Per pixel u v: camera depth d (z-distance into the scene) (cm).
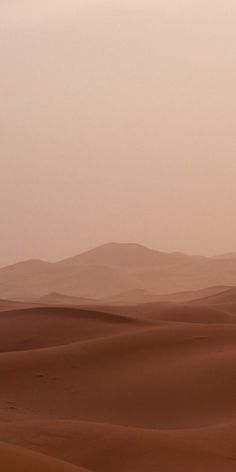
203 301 4872
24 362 2138
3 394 1927
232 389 1816
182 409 1748
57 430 1248
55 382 2003
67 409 1781
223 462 1159
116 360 2141
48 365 2127
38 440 1179
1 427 1284
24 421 1422
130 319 2869
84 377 2030
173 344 2236
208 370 1938
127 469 1091
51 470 743
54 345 2617
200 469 1108
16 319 2964
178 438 1257
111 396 1858
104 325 2789
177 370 1978
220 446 1260
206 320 3183
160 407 1770
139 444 1182
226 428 1403
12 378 2039
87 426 1285
